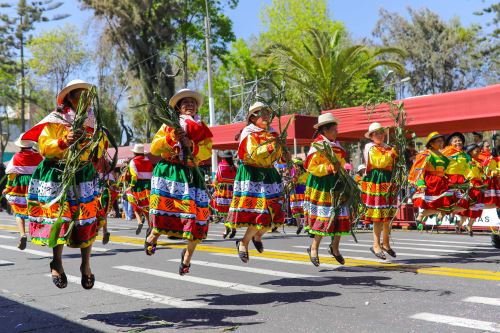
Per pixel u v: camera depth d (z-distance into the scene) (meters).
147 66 32.56
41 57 45.69
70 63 46.22
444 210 8.28
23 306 4.80
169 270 6.74
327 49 24.09
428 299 4.74
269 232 13.23
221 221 16.92
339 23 39.19
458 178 8.70
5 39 44.84
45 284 5.91
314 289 5.34
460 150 8.88
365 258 7.59
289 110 29.31
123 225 16.16
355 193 6.20
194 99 5.48
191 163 5.23
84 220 4.45
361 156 25.17
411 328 3.80
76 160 4.26
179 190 5.12
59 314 4.47
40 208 4.48
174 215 5.11
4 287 5.79
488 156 9.76
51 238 4.17
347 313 4.32
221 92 45.56
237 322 4.12
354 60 24.55
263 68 38.34
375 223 7.28
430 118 11.36
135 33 32.69
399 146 7.18
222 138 16.81
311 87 24.53
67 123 4.51
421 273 6.14
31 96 47.34
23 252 9.02
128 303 4.86
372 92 34.38
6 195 8.95
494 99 10.52
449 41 46.44
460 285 5.36
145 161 10.88
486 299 4.69
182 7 34.91
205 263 7.29
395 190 7.23
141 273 6.54
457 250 8.49
